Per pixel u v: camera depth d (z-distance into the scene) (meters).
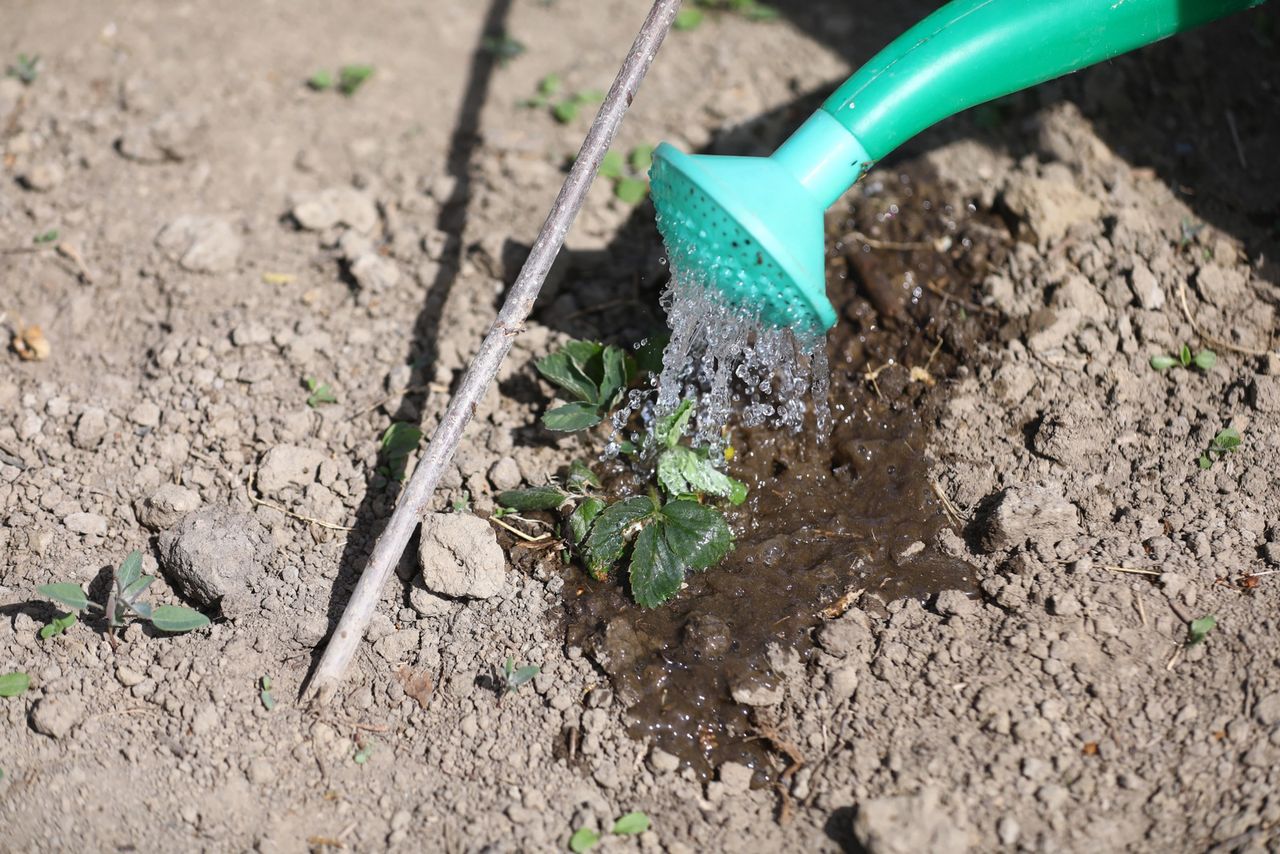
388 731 1.03
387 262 1.19
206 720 1.03
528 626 1.06
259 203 1.23
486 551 1.05
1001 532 1.06
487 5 1.34
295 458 1.10
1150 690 1.02
